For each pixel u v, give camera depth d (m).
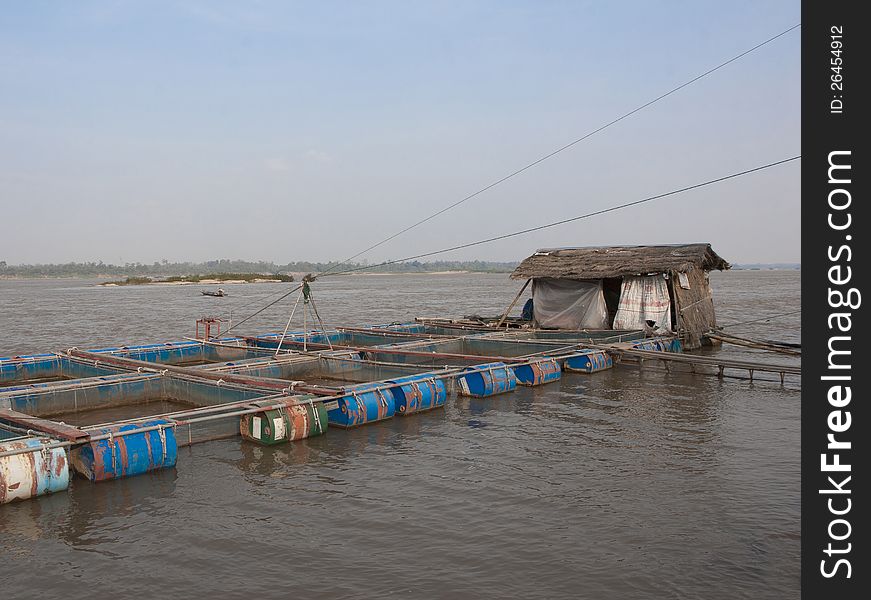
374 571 7.99
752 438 13.83
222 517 9.65
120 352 22.62
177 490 10.76
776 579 7.80
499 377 18.44
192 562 8.25
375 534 9.05
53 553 8.48
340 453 12.86
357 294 96.00
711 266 32.50
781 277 197.88
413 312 56.19
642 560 8.27
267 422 13.24
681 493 10.57
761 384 20.16
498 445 13.41
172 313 55.53
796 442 13.50
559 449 13.11
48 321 46.81
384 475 11.53
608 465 12.05
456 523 9.40
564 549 8.56
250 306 65.50
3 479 9.88
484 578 7.81
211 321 27.55
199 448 13.13
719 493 10.55
